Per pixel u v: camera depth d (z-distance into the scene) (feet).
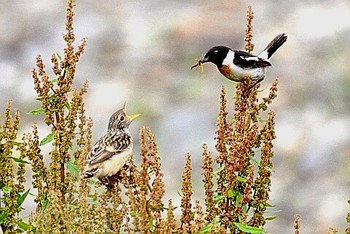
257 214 24.14
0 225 23.66
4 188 23.43
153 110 68.13
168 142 63.21
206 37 80.74
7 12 89.10
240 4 85.61
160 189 21.91
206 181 23.44
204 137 63.21
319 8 84.28
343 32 80.43
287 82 72.95
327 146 63.26
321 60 76.59
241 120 24.57
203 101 69.15
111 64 78.02
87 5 89.10
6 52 81.20
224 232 22.36
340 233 54.34
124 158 25.20
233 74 30.30
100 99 70.95
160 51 79.36
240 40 80.69
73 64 24.13
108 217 22.98
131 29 83.61
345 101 69.67
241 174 23.79
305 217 56.34
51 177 23.71
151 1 88.99
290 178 60.95
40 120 66.13
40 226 22.03
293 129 65.87
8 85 73.97
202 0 87.35
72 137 23.98
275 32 81.56
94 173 24.40
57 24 86.17
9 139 23.56
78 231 21.86
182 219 22.72
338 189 59.00
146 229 21.74
